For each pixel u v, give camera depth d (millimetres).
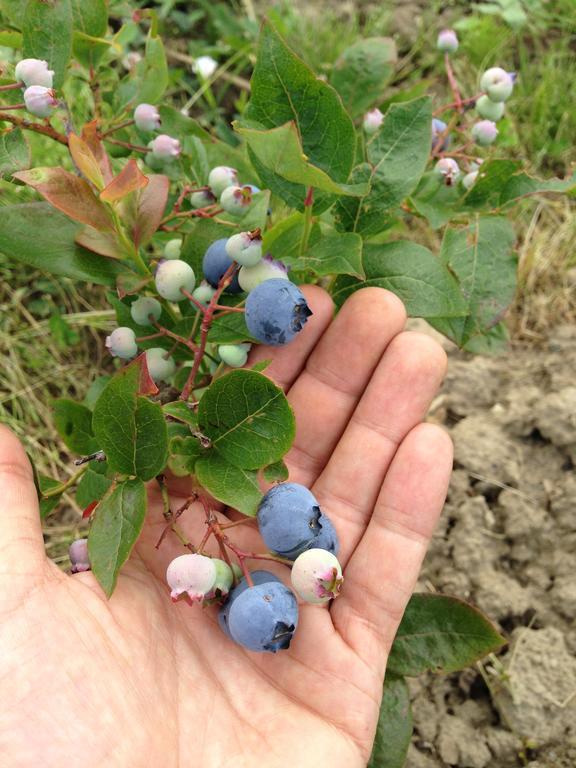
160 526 170
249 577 145
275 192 172
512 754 216
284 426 146
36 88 158
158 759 141
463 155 205
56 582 148
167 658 155
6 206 158
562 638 226
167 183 162
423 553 171
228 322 169
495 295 183
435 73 350
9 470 152
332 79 234
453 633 182
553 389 269
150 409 140
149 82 202
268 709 156
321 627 163
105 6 190
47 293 286
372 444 176
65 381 273
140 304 166
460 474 253
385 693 182
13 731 132
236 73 337
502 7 348
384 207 177
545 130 327
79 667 140
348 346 177
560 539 241
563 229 302
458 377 273
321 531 151
